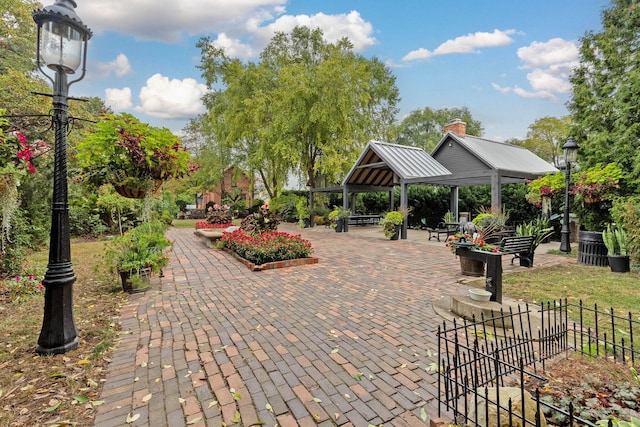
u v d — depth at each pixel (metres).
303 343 2.96
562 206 10.16
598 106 9.56
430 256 7.83
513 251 6.00
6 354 2.73
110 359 2.67
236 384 2.29
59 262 2.75
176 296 4.51
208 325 3.43
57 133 2.70
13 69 9.56
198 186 22.62
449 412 1.96
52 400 2.10
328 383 2.30
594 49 9.66
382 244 10.16
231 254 8.16
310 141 16.73
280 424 1.87
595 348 2.70
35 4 10.95
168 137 4.22
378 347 2.87
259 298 4.40
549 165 14.16
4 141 3.78
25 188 6.93
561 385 2.15
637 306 3.85
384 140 20.50
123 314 3.77
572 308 3.83
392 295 4.50
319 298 4.38
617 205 6.50
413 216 16.45
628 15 8.90
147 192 4.43
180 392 2.20
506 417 1.58
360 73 16.14
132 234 5.05
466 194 15.12
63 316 2.78
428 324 3.42
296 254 6.91
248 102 16.11
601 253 6.36
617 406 1.81
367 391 2.20
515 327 3.28
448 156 14.45
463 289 4.79
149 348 2.87
